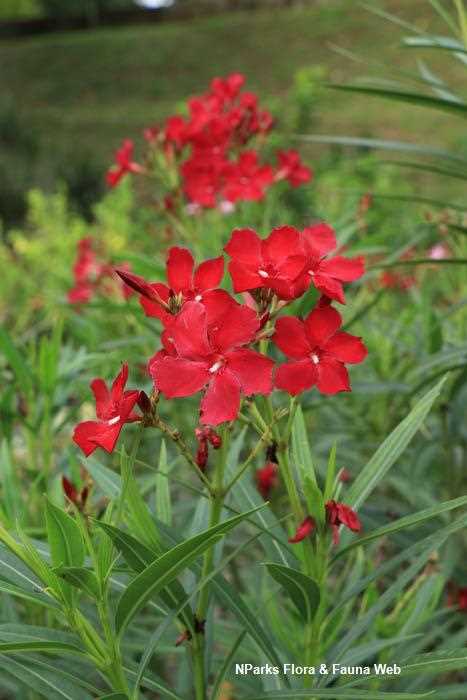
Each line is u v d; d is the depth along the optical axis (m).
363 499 0.51
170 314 0.47
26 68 7.71
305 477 0.49
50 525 0.43
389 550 0.92
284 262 0.47
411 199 0.78
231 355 0.44
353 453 0.93
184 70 7.36
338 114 5.19
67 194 3.48
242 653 0.64
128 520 0.49
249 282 0.47
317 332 0.46
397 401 0.97
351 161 2.54
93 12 9.26
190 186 1.00
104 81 7.28
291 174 1.09
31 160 4.47
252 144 1.07
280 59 7.30
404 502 1.01
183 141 1.04
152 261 0.89
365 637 0.68
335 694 0.46
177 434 0.47
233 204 1.03
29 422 0.79
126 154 1.07
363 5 0.76
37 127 6.03
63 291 1.58
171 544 0.50
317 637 0.53
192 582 0.56
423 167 0.76
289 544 0.55
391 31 7.25
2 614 0.63
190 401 0.91
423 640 0.66
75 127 5.98
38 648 0.45
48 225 2.29
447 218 1.10
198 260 0.93
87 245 1.24
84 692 0.50
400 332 1.02
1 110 5.10
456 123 4.85
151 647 0.47
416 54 6.56
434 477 0.98
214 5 9.16
